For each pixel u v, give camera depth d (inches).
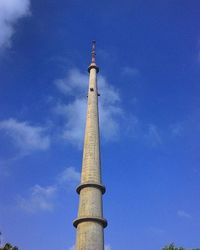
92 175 1507.1
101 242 1360.7
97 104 1786.4
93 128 1657.2
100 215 1417.3
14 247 1612.9
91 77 1908.2
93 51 2047.2
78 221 1403.8
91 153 1571.1
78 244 1353.3
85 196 1455.5
